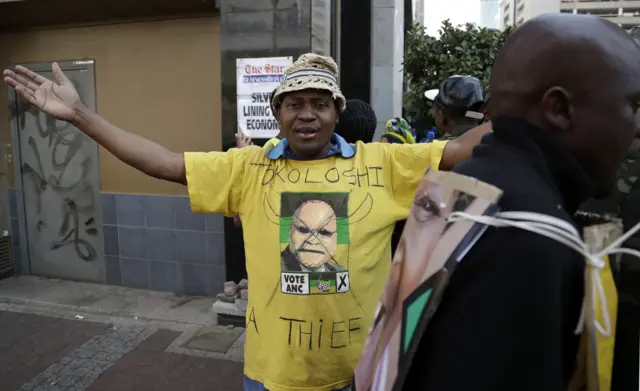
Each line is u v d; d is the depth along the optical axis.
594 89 0.75
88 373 3.31
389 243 1.66
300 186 1.59
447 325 0.75
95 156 4.83
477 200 0.76
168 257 4.70
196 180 1.65
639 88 0.76
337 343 1.53
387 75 5.52
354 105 2.48
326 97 1.58
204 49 4.37
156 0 4.13
